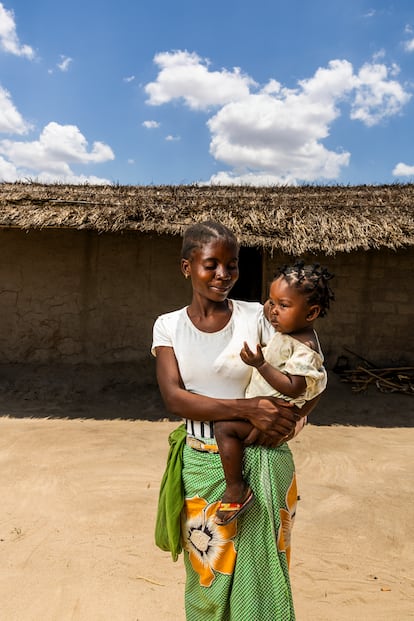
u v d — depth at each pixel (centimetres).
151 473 520
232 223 740
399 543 394
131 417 727
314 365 176
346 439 649
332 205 823
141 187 1031
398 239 726
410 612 312
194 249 185
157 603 314
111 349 906
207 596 190
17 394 800
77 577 340
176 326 192
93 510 436
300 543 391
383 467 554
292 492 193
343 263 907
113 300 904
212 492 187
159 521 211
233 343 186
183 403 183
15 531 400
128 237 902
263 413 176
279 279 178
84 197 830
